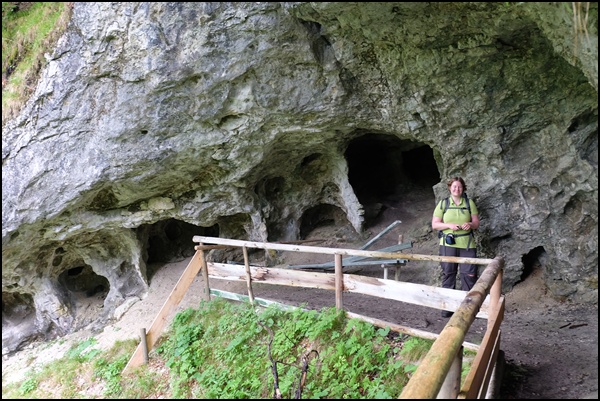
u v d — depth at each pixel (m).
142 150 6.34
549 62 4.95
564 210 5.71
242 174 7.45
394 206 9.99
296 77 5.94
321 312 5.43
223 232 9.30
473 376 2.90
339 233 9.51
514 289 6.34
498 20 4.41
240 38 5.34
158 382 5.76
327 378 4.62
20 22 6.21
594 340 4.56
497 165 5.97
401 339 4.79
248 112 6.25
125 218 7.88
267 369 5.07
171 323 6.73
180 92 5.82
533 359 4.32
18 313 9.05
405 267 7.88
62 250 8.33
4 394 6.60
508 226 6.20
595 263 5.57
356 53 5.58
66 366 6.81
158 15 5.23
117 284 8.81
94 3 5.32
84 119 6.11
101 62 5.68
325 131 7.06
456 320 2.62
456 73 5.33
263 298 6.82
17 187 6.47
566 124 5.32
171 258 9.66
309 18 5.02
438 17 4.63
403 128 6.51
